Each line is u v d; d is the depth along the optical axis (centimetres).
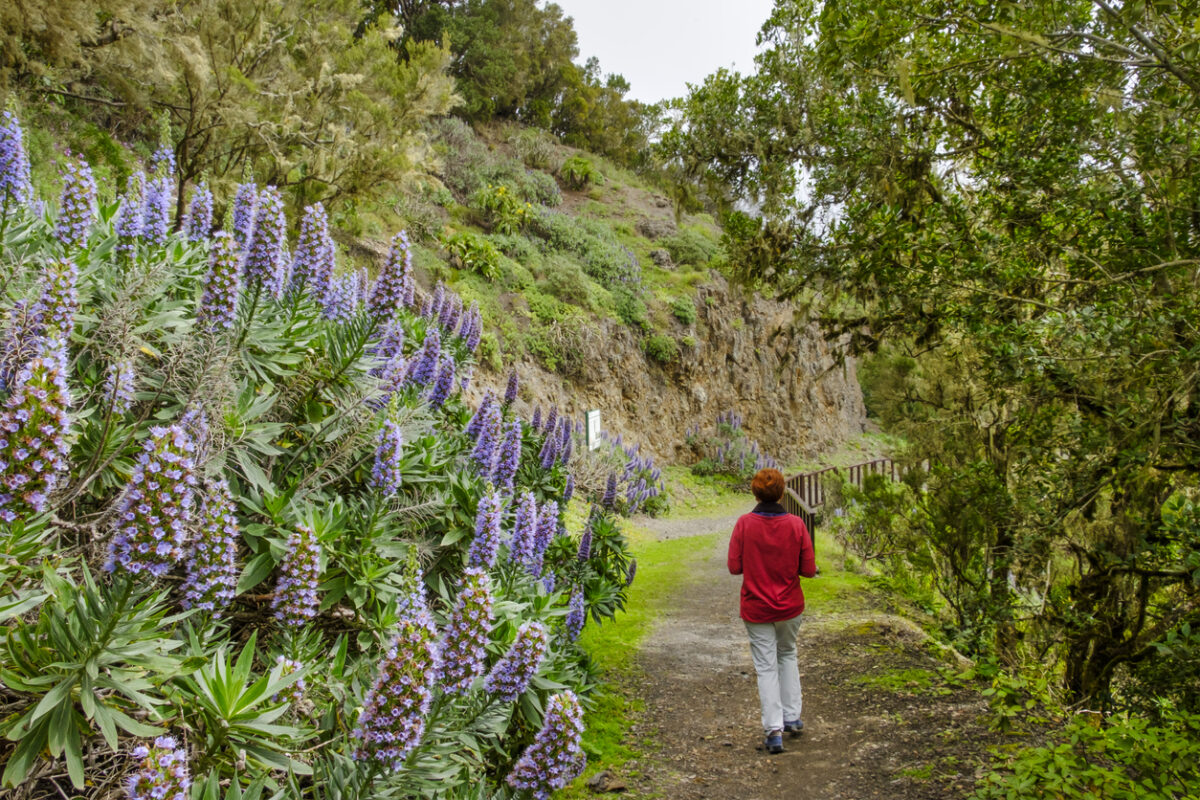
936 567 631
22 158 319
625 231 2595
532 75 3256
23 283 270
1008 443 566
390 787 214
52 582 201
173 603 246
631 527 1422
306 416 363
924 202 543
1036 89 441
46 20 665
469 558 317
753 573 436
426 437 416
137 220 341
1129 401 372
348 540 312
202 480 263
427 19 2742
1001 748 382
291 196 922
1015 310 470
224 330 304
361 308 432
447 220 1889
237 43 873
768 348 2511
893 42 466
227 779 206
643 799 366
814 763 402
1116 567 441
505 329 1636
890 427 692
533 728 328
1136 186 411
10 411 172
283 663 224
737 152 645
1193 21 342
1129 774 322
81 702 189
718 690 540
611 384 1912
